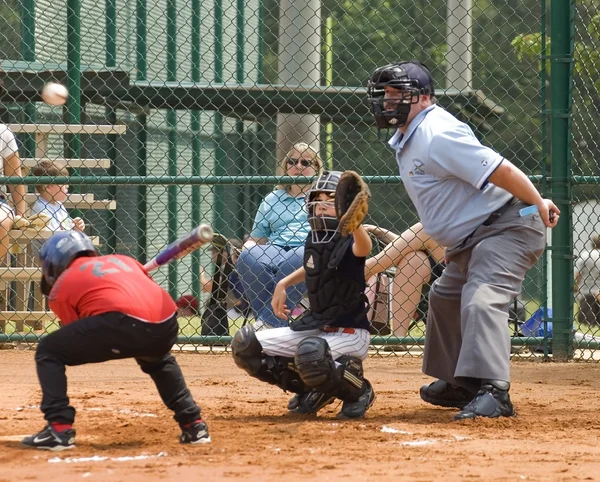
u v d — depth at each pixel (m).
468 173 13.20
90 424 12.53
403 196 42.72
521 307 23.89
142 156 32.97
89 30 30.86
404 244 21.55
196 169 35.50
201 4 36.00
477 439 11.66
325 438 11.57
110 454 10.42
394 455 10.51
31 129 23.36
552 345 20.91
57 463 9.93
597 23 24.47
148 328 10.43
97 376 17.78
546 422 12.98
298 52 27.25
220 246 22.62
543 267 20.86
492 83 40.81
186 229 35.44
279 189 21.77
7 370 18.50
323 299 13.19
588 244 27.98
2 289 22.64
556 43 20.56
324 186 13.14
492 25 43.44
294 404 13.67
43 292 11.23
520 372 18.95
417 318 23.30
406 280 21.75
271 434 11.81
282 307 14.10
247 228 39.22
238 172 38.44
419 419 13.28
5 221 21.72
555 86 20.64
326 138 34.19
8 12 30.44
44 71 26.91
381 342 21.05
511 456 10.56
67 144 25.56
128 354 10.51
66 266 10.90
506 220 13.50
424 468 9.80
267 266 20.97
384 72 13.45
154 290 10.71
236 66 39.00
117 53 31.92
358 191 12.70
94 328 10.36
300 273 14.12
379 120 13.66
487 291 13.24
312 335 13.28
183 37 35.62
